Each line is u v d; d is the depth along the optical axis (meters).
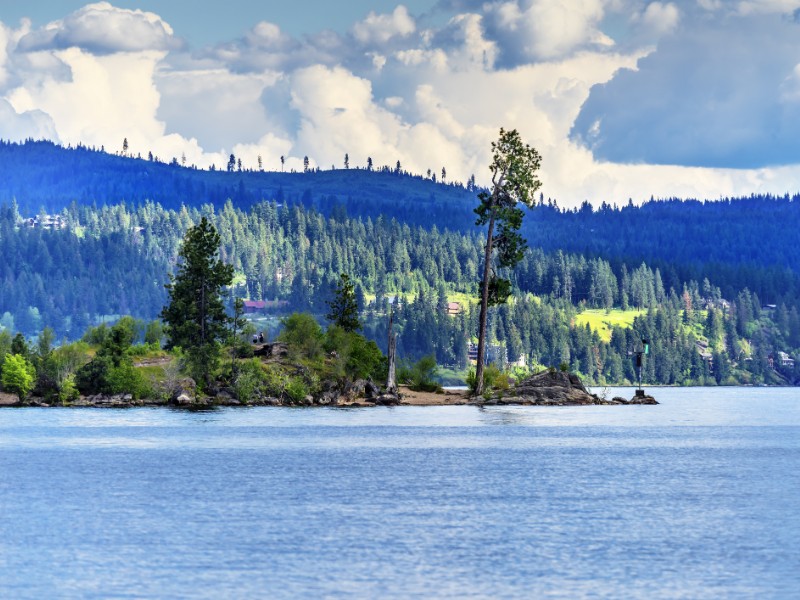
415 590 146.88
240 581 151.50
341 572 156.75
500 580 152.12
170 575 154.88
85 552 169.88
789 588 148.50
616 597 143.62
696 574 156.00
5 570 157.88
